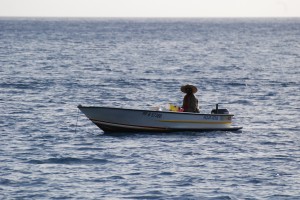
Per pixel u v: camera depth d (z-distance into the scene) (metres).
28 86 150.75
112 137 92.75
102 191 66.81
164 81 166.12
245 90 149.12
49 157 80.25
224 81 167.62
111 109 93.94
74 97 133.50
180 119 95.62
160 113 94.81
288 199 65.00
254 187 68.56
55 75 178.75
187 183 69.69
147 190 67.25
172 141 90.06
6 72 184.88
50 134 94.75
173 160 79.25
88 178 71.12
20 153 82.44
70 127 100.19
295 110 120.06
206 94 142.00
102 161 78.56
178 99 134.12
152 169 74.88
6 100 127.44
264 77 179.25
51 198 64.69
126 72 190.88
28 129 98.12
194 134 95.00
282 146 88.00
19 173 72.88
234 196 65.81
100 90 145.25
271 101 131.62
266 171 74.56
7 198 64.56
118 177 71.62
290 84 161.12
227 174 73.12
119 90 146.12
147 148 85.69
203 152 83.69
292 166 76.88
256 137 93.94
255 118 111.06
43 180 70.25
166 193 66.50
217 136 94.06
